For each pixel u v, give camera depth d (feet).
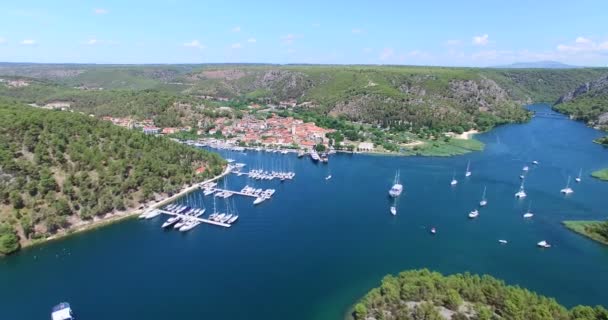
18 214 582.76
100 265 513.86
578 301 426.51
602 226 581.94
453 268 494.18
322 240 578.66
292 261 516.73
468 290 382.63
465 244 560.61
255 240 583.99
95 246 569.23
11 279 483.92
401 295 389.19
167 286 462.60
